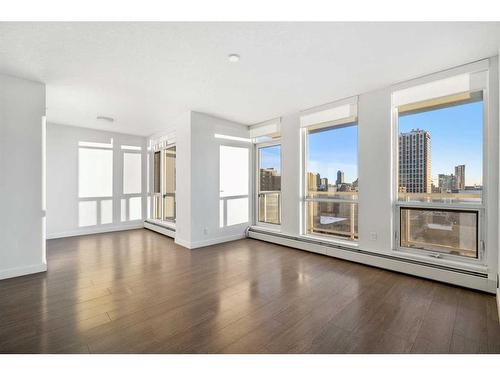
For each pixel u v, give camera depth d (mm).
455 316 2248
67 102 4180
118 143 6523
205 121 4914
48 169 5496
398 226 3521
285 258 4062
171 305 2471
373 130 3660
